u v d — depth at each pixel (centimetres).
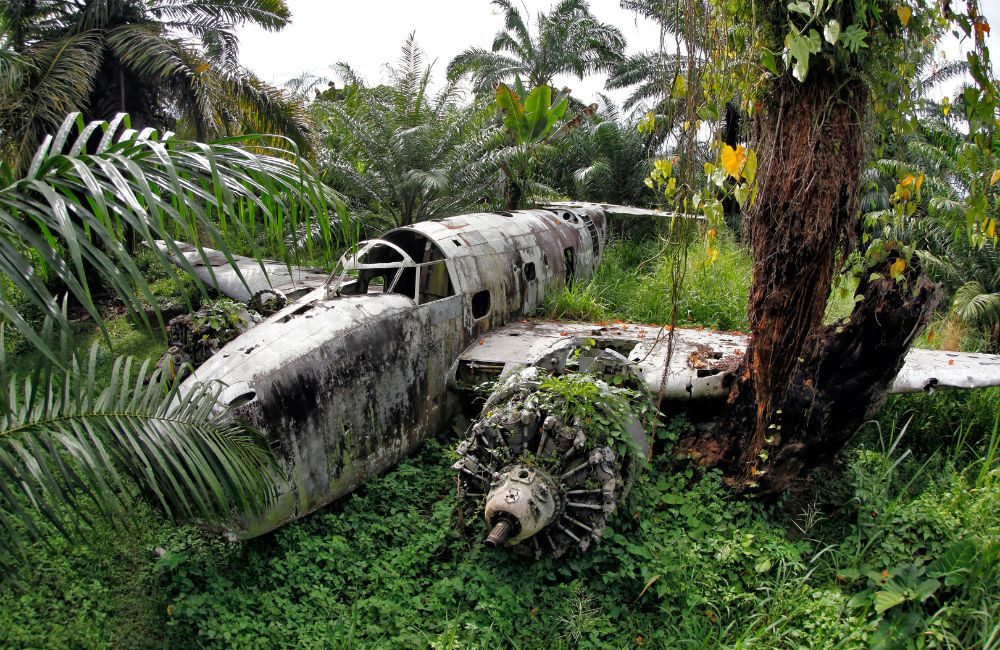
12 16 1081
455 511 621
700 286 1106
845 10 433
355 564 577
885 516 580
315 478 592
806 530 618
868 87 464
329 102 1634
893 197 482
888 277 554
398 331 680
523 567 568
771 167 498
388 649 489
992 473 621
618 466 577
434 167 1548
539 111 1479
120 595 540
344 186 1552
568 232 1098
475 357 769
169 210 311
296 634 505
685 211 460
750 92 452
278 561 563
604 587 551
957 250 1302
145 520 616
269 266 1080
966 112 401
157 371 414
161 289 1166
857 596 512
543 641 507
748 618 506
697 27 430
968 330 1181
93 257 291
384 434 665
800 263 516
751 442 616
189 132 1218
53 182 312
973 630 477
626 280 1238
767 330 550
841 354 583
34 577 541
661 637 507
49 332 342
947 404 788
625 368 666
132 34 1087
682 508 605
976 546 520
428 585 566
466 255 824
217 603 521
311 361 594
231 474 404
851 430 619
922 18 417
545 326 895
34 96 969
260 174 387
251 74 1212
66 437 344
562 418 573
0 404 319
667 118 450
